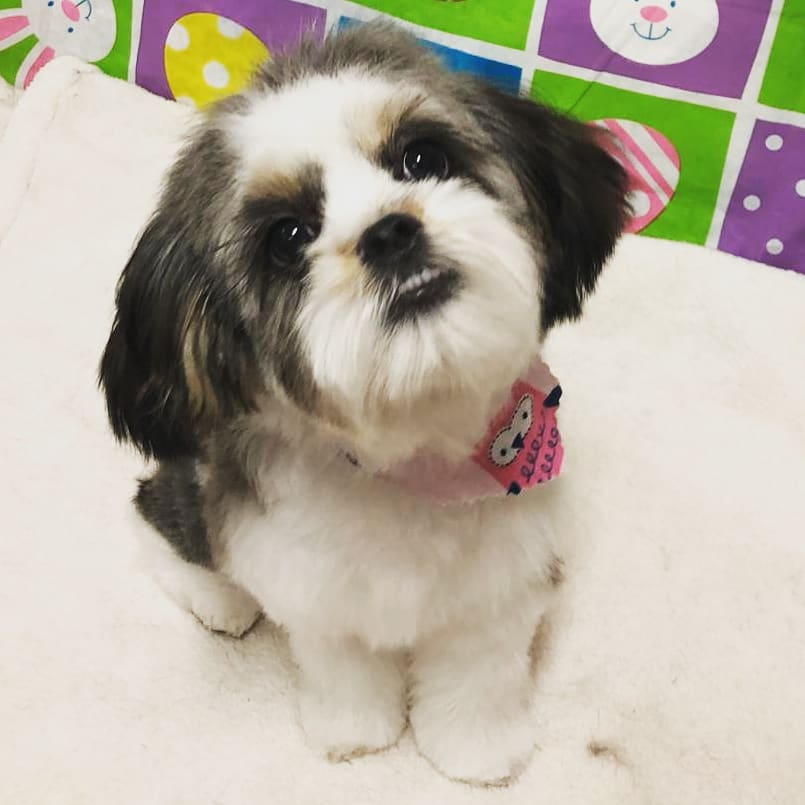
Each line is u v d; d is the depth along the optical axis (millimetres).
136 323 838
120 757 1080
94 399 1381
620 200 934
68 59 1714
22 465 1317
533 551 934
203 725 1107
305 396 752
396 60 813
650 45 1448
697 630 1155
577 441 1313
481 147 807
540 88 1505
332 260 700
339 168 729
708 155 1485
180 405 852
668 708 1100
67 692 1128
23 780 1059
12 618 1185
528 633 1021
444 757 1065
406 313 685
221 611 1154
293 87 769
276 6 1577
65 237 1553
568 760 1069
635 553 1216
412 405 726
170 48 1668
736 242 1521
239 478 898
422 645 1027
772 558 1210
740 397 1366
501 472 850
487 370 724
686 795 1037
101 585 1219
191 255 797
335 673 1042
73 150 1641
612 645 1146
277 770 1073
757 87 1431
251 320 780
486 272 697
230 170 767
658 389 1373
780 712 1093
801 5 1368
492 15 1483
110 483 1306
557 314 902
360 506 860
